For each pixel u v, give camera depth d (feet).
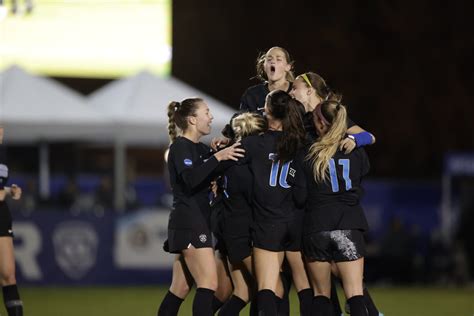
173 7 366.84
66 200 239.09
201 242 106.01
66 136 213.46
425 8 387.96
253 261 108.37
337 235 103.81
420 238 264.93
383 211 287.48
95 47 306.35
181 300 112.06
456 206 279.49
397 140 390.01
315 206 105.40
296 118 106.42
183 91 221.25
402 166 389.60
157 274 224.12
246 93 118.93
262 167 106.32
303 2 378.53
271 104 106.93
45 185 263.29
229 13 373.20
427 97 390.01
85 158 328.49
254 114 108.17
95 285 221.05
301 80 112.68
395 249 246.88
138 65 308.40
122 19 306.96
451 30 388.98
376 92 387.14
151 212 224.53
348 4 382.22
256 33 374.63
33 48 302.45
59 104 213.05
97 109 215.72
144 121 214.07
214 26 372.17
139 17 307.78
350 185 105.09
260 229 106.11
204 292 105.40
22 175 312.09
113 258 222.07
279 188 106.22
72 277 220.23
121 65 307.99
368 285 244.22
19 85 214.48
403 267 246.88
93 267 221.25
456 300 195.72
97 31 306.14
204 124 109.29
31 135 212.84
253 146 106.52
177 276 111.65
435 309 175.52
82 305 175.32
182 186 107.14
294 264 110.52
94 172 327.67
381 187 287.48
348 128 109.29
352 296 103.71
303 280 110.63
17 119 209.26
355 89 385.09
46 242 219.41
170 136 112.37
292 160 106.63
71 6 304.50
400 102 388.78
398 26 386.32
